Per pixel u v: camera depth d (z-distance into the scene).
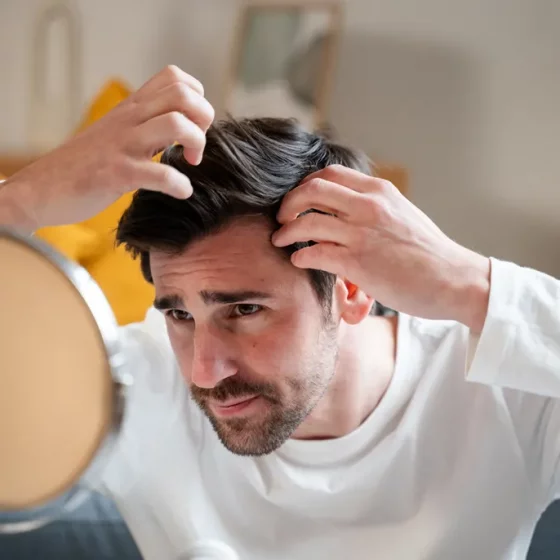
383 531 0.94
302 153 0.83
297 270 0.77
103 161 0.69
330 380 0.86
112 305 1.50
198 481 1.00
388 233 0.74
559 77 1.87
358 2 2.02
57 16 2.23
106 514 1.10
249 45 2.12
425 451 0.95
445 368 0.97
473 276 0.77
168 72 0.71
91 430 0.47
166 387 1.02
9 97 2.28
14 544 1.08
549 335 0.76
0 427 0.49
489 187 1.97
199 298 0.75
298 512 0.96
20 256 0.47
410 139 2.03
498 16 1.90
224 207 0.73
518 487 0.94
